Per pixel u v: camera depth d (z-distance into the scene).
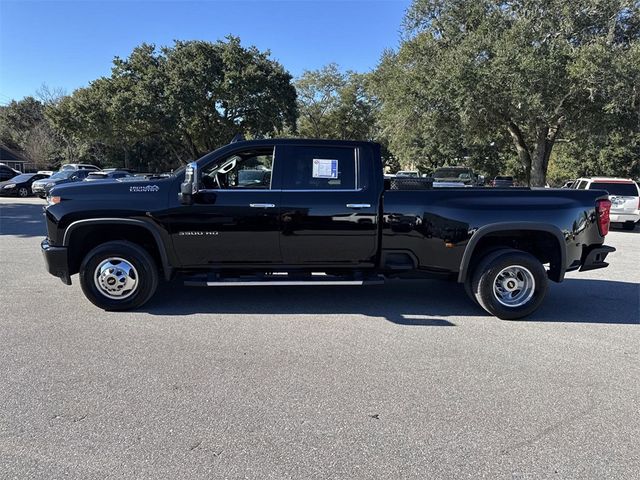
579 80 17.20
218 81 34.62
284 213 5.55
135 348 4.61
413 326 5.42
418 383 3.96
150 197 5.52
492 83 17.33
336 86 52.41
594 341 5.03
